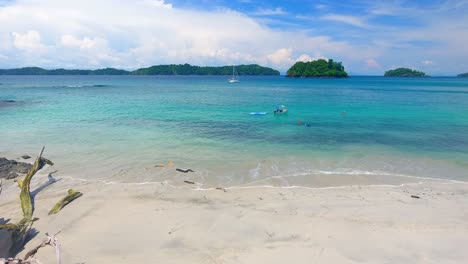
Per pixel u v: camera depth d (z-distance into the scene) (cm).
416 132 2325
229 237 864
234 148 1831
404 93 6538
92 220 973
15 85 8788
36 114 3053
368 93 6531
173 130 2336
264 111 3456
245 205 1080
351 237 855
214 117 2994
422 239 843
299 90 7538
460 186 1279
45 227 935
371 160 1619
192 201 1120
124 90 7050
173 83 11550
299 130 2388
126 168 1472
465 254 768
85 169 1456
